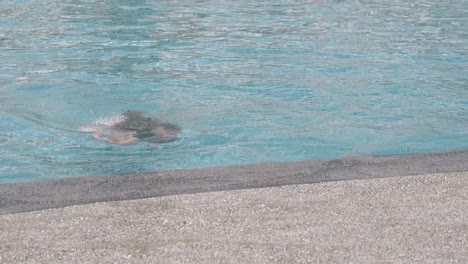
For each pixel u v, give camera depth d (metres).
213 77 9.62
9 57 10.42
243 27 12.51
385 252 4.71
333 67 10.17
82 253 4.67
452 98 9.00
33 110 8.42
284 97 8.92
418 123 8.16
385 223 5.15
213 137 7.70
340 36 12.01
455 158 6.86
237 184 6.09
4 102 8.61
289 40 11.62
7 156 7.15
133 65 10.09
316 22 13.06
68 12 13.56
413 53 11.01
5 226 5.08
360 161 6.76
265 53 10.81
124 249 4.72
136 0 14.89
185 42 11.39
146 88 9.14
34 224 5.12
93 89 9.05
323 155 7.23
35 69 9.85
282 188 5.86
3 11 13.55
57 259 4.59
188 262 4.55
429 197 5.66
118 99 8.75
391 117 8.33
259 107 8.57
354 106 8.66
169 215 5.27
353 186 5.91
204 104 8.65
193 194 5.71
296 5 14.77
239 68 10.06
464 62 10.58
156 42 11.37
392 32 12.39
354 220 5.20
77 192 5.89
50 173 6.71
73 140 7.64
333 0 15.42
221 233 4.96
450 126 8.08
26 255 4.64
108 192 5.89
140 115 8.29
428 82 9.59
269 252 4.68
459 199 5.62
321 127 7.99
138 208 5.41
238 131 7.86
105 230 5.01
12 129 7.90
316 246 4.77
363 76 9.79
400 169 6.51
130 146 7.46
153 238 4.89
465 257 4.66
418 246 4.80
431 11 14.40
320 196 5.67
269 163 6.75
